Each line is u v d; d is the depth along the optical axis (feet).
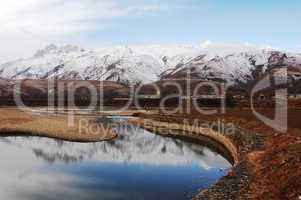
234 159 166.71
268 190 96.37
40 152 198.90
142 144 237.86
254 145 176.45
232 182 110.22
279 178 103.76
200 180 132.16
